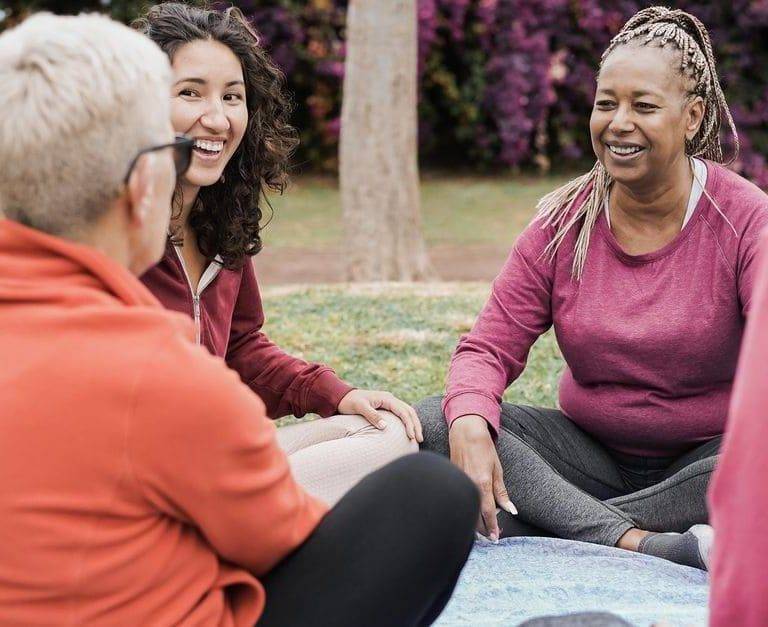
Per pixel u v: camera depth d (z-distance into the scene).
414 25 8.02
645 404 2.71
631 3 13.78
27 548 1.41
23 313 1.43
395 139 8.02
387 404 2.73
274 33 13.46
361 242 8.12
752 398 1.33
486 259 10.02
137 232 1.54
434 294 5.79
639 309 2.65
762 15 13.55
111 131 1.44
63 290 1.44
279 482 1.54
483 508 2.61
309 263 9.91
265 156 2.64
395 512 1.61
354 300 5.57
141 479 1.43
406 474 1.63
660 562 2.45
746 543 1.33
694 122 2.60
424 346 4.57
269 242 10.89
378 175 8.05
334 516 1.64
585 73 14.06
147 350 1.42
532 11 13.82
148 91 1.48
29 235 1.46
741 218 2.57
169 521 1.50
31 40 1.44
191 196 2.50
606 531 2.58
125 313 1.43
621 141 2.54
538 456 2.72
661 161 2.54
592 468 2.83
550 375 4.19
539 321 2.85
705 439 2.72
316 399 2.76
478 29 13.73
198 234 2.58
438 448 2.75
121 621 1.47
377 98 7.97
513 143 14.11
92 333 1.42
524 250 2.83
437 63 13.80
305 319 5.11
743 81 14.01
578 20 13.95
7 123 1.41
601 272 2.71
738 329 2.62
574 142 14.61
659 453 2.79
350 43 8.06
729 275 2.58
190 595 1.51
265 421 1.51
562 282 2.77
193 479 1.44
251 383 2.84
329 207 12.66
